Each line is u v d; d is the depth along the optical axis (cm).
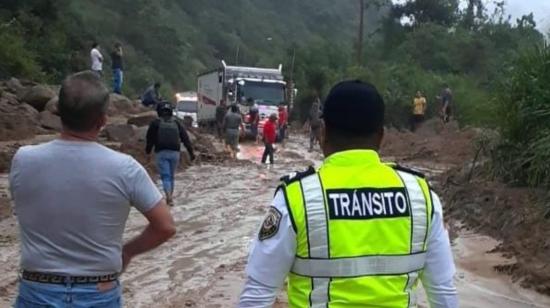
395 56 5825
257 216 1312
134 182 359
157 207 365
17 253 953
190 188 1661
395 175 290
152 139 1376
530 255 921
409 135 2864
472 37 5675
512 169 1262
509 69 1405
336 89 296
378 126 295
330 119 293
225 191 1623
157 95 2900
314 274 277
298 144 3366
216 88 3688
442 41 5675
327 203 279
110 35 6781
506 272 897
